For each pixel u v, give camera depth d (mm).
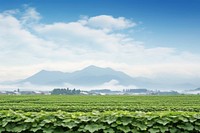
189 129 9172
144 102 39781
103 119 9320
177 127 9352
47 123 9266
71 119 9328
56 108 25812
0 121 9328
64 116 9445
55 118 9352
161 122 9188
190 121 9219
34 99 48781
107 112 9617
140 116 9359
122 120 9266
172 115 9484
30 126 9273
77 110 25688
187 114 9484
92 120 9227
